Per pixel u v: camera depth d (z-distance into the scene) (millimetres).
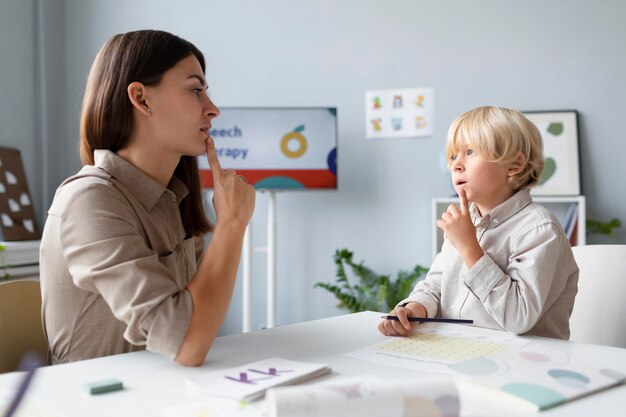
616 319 1362
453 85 3152
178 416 642
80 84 3549
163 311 873
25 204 3135
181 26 3463
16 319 1116
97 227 933
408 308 1215
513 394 680
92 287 939
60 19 3549
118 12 3525
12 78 3203
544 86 3037
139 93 1051
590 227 2906
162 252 1121
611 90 2955
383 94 3236
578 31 2998
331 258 3301
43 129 3369
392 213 3229
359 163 3271
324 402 568
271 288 3160
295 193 3340
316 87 3318
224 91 3412
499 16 3098
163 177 1155
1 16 3133
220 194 1027
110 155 1081
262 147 3088
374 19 3254
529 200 1257
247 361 879
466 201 1200
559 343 966
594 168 2971
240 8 3398
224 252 961
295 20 3342
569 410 651
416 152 3199
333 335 1044
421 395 587
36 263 2961
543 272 1100
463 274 1165
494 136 1251
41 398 708
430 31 3184
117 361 878
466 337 1012
